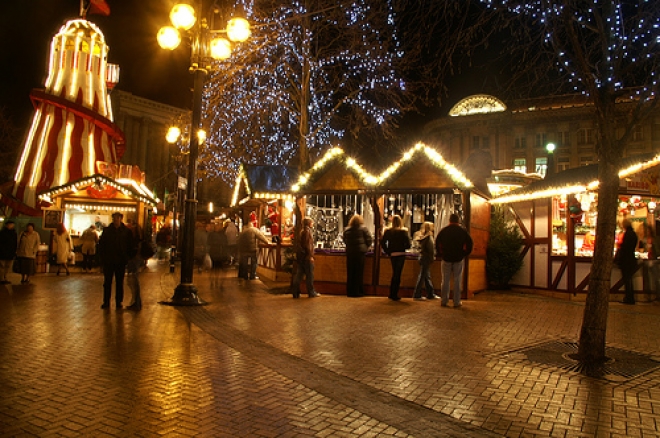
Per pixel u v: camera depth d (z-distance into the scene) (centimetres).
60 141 2972
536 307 1092
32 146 2994
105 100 3212
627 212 1292
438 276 1283
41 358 635
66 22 3212
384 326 860
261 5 1677
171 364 620
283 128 2256
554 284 1303
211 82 1969
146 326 856
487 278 1425
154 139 6475
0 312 962
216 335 785
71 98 3062
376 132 2028
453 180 1282
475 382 558
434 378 571
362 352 685
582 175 1232
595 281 651
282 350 695
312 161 2267
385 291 1327
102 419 441
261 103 1912
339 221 1625
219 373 585
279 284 1609
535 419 453
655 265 1196
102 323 874
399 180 1341
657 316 984
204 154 3234
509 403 493
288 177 1923
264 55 1762
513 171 2048
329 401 495
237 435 411
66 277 1750
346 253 1295
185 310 1028
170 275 1892
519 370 603
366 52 1708
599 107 671
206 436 409
